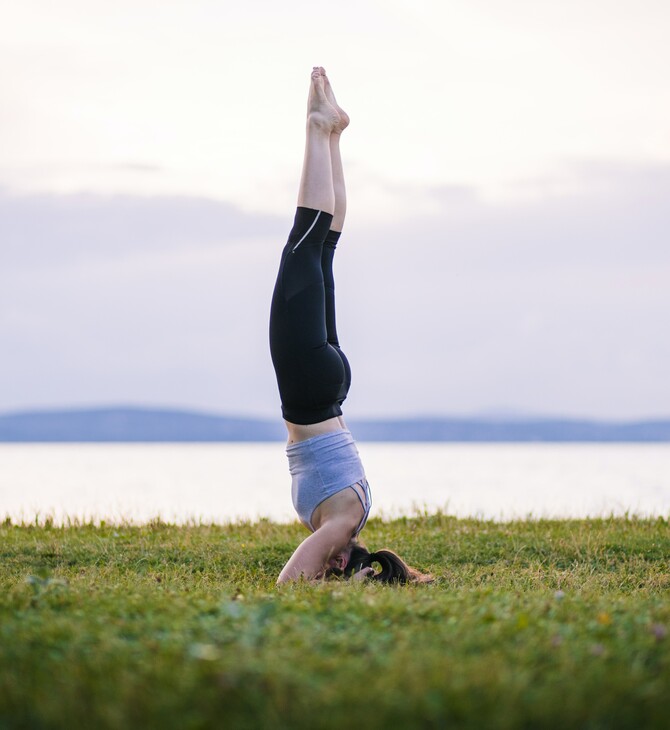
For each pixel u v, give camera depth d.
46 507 24.62
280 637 4.38
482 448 172.25
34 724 3.56
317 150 8.10
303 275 7.84
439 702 3.57
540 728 3.52
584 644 4.46
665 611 5.41
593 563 9.81
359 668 3.93
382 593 5.97
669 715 3.65
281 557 9.92
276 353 7.86
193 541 10.91
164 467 64.50
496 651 4.24
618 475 49.78
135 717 3.51
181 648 4.20
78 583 6.85
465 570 9.12
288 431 8.12
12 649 4.30
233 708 3.60
